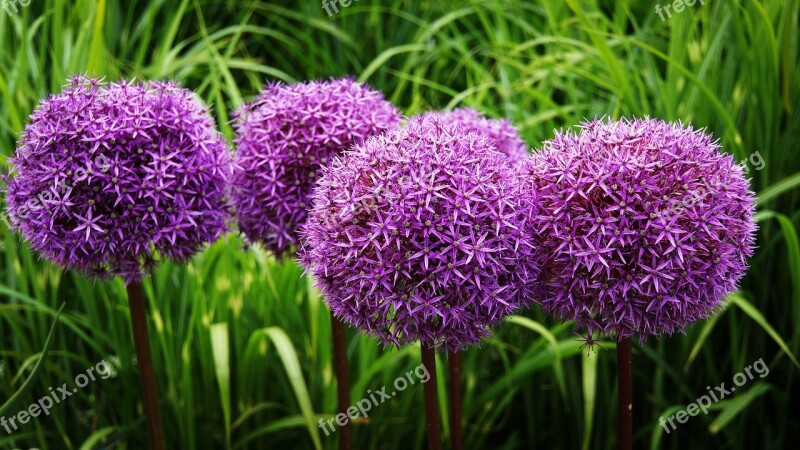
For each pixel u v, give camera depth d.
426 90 1.24
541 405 1.03
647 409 1.02
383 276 0.76
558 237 0.77
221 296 0.97
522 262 0.77
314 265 0.80
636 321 0.77
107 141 0.81
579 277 0.77
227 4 1.29
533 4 1.27
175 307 1.00
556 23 1.12
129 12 1.19
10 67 1.07
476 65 1.13
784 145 0.99
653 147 0.77
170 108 0.82
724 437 1.01
